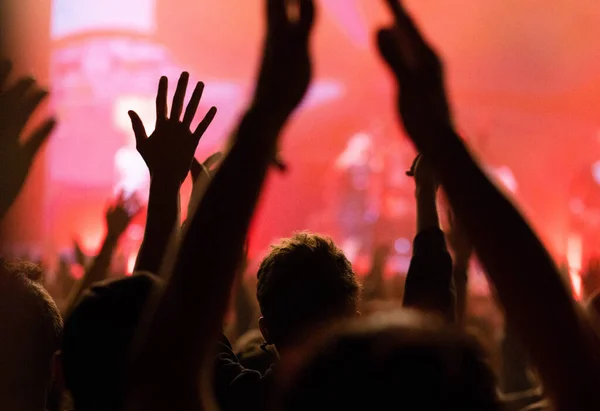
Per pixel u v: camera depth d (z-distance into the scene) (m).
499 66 18.14
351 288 1.68
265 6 1.03
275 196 18.77
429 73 1.01
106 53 17.23
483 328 4.21
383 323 0.97
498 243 0.97
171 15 17.77
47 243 12.19
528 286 0.96
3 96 1.75
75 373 1.32
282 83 1.02
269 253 1.75
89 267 2.16
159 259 1.55
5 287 1.52
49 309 1.60
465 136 1.11
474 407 0.93
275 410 1.02
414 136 1.00
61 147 17.16
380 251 5.13
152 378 1.01
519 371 2.86
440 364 0.92
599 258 2.83
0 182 1.73
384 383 0.92
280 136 1.05
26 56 7.45
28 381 1.50
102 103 17.48
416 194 1.90
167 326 1.01
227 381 1.68
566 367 0.95
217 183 1.04
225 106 18.34
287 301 1.64
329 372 0.94
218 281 1.01
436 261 1.81
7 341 1.49
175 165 1.61
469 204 0.98
